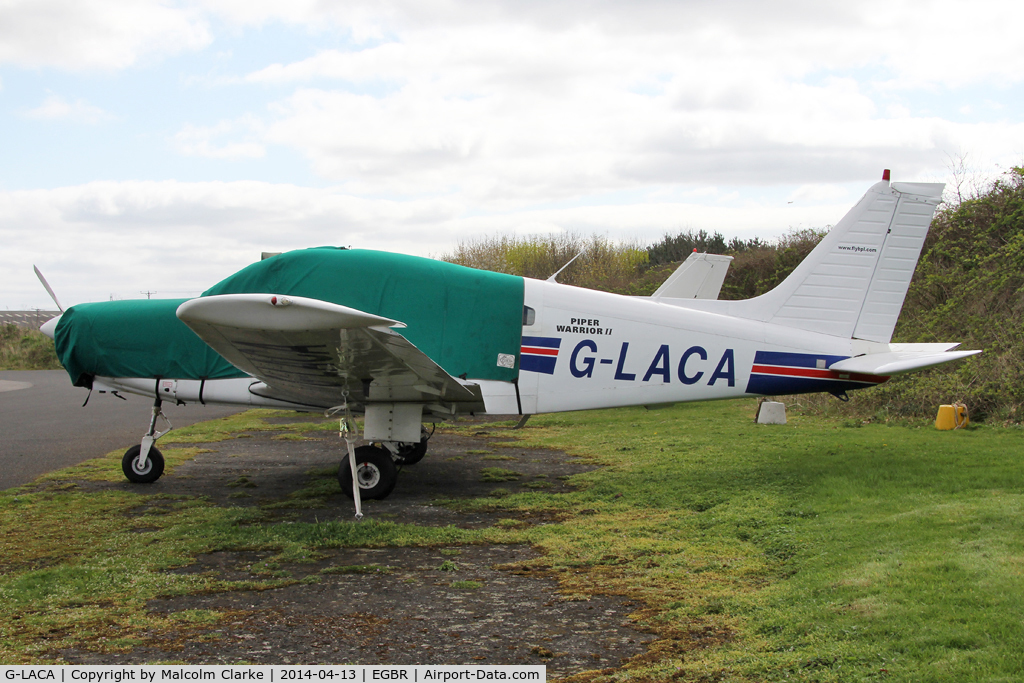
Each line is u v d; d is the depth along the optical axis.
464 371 7.45
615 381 7.72
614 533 5.52
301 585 4.46
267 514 6.35
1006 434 8.79
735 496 6.38
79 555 5.06
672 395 7.79
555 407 7.66
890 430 9.56
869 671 2.86
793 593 3.89
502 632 3.66
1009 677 2.66
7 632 3.68
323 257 7.45
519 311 7.57
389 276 7.43
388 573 4.70
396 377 6.47
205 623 3.82
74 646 3.50
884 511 5.38
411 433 7.13
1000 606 3.31
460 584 4.43
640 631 3.62
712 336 7.79
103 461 8.84
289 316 5.19
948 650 2.94
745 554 4.83
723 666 3.09
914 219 7.87
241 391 7.56
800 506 5.82
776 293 7.99
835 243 7.93
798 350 7.82
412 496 7.10
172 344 7.62
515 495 7.04
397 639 3.58
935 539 4.46
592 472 8.09
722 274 15.20
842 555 4.42
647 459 8.55
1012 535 4.38
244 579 4.59
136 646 3.50
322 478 7.97
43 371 27.20
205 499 6.89
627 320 7.73
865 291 7.91
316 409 7.85
